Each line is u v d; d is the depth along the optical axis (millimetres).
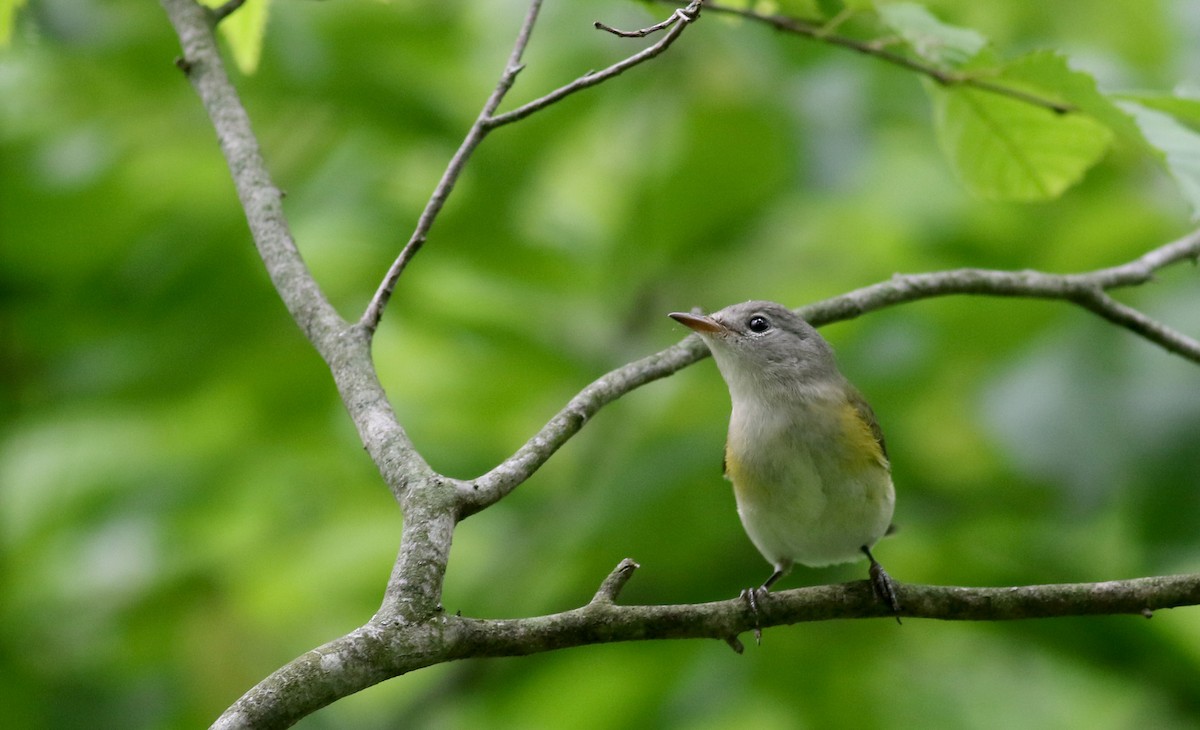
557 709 11383
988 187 8484
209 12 7891
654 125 12906
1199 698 10531
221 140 7285
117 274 11594
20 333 11758
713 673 10734
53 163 11227
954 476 11789
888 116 12742
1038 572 10812
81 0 11039
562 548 11352
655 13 8633
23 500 11211
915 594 6145
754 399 8188
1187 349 8312
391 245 11766
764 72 12406
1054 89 7027
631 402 12344
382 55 11773
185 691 11242
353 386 5812
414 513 5047
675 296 13195
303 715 4309
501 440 12258
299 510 11969
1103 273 8438
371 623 4625
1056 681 11672
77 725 10969
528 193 12391
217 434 11734
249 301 11445
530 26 6422
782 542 8234
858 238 13047
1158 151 6746
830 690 10625
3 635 11250
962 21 11461
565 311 12789
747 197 12648
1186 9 12430
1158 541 10070
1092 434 10266
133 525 11125
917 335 11492
